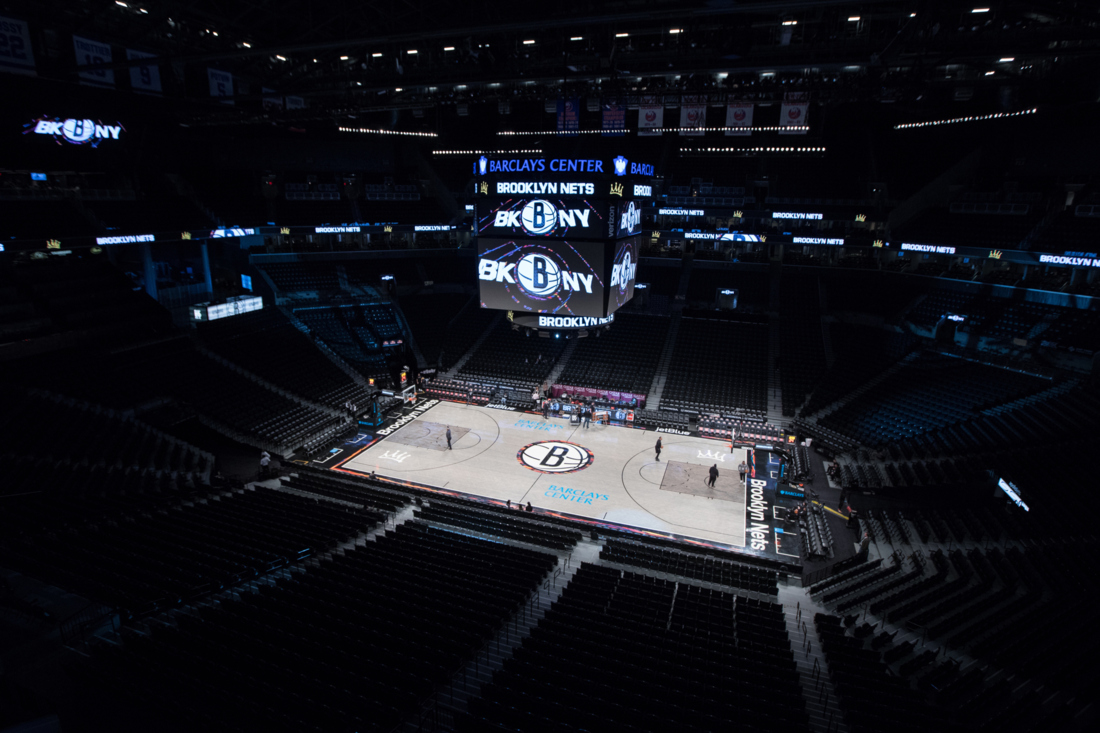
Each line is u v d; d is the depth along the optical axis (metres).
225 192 44.69
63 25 27.59
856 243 42.91
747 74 26.94
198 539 19.58
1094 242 33.75
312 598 16.31
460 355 45.41
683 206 48.84
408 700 12.46
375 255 49.72
